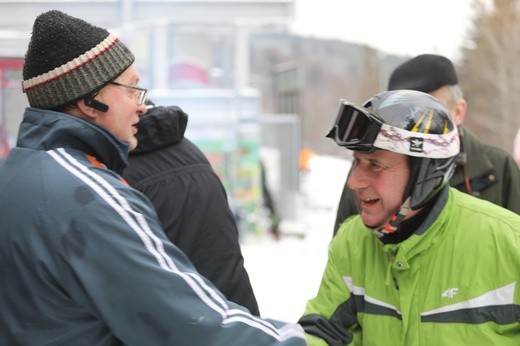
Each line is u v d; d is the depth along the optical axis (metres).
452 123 2.35
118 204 1.99
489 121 29.39
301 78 15.41
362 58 56.78
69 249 1.95
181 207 2.82
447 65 3.41
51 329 2.00
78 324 1.99
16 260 2.00
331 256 2.58
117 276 1.93
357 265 2.50
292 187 14.43
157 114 2.82
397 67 3.53
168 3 11.78
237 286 2.89
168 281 1.95
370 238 2.49
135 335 1.94
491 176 3.36
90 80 2.14
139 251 1.96
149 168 2.83
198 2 11.91
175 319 1.94
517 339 2.27
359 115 2.30
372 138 2.27
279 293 8.98
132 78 2.25
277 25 12.36
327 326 2.49
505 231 2.30
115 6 10.88
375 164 2.32
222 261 2.88
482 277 2.29
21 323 2.01
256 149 12.09
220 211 2.91
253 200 12.30
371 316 2.44
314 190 26.55
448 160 2.33
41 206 2.00
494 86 29.61
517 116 29.02
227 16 11.97
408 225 2.35
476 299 2.28
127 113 2.24
